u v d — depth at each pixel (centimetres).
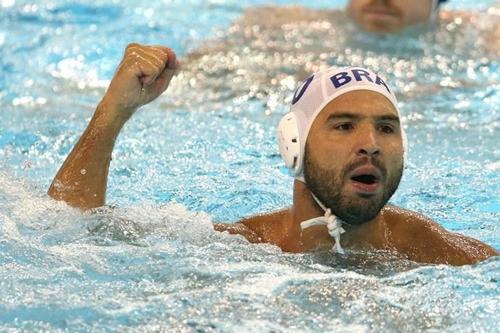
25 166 1554
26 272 1039
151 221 1180
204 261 1080
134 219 1180
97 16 2625
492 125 1831
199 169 1545
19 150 1647
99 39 2411
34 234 1135
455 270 1075
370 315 960
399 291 1015
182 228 1170
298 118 1140
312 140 1113
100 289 1008
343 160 1081
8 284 1009
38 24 2530
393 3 2461
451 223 1341
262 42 2406
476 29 2566
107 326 934
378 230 1148
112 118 1192
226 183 1475
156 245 1121
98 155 1194
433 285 1033
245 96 1995
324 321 946
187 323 938
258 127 1789
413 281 1042
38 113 1873
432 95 2028
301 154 1125
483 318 963
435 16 2572
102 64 2234
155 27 2545
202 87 2061
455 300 999
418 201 1423
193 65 2219
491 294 1016
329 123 1106
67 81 2114
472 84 2109
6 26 2495
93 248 1106
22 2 2716
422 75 2173
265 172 1534
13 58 2244
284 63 2236
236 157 1614
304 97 1150
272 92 2023
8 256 1073
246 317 949
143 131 1742
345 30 2502
